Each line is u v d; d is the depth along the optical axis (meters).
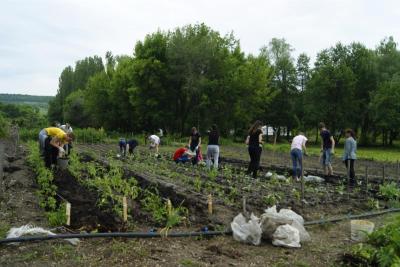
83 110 68.00
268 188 12.55
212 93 46.81
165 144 36.41
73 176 12.41
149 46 48.22
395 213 10.36
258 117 56.06
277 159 25.31
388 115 44.84
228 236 7.53
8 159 17.14
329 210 10.29
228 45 49.44
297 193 11.35
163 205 9.23
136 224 7.96
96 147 30.17
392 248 5.98
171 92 48.53
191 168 16.89
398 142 60.31
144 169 15.98
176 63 46.44
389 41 58.56
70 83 91.06
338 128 51.78
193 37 46.59
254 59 51.84
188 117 49.47
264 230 7.31
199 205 9.24
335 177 16.11
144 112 49.91
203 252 6.60
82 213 8.48
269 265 6.22
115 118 58.19
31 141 26.70
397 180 14.95
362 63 53.66
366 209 10.77
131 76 48.28
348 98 50.28
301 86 57.78
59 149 13.57
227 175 14.45
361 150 43.25
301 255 6.78
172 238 7.18
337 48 55.31
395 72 51.66
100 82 59.56
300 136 14.91
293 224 7.64
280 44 57.50
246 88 47.47
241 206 9.79
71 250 6.30
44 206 8.92
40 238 6.48
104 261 5.97
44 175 11.64
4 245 6.33
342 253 6.92
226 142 41.47
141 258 6.14
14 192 10.44
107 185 10.20
